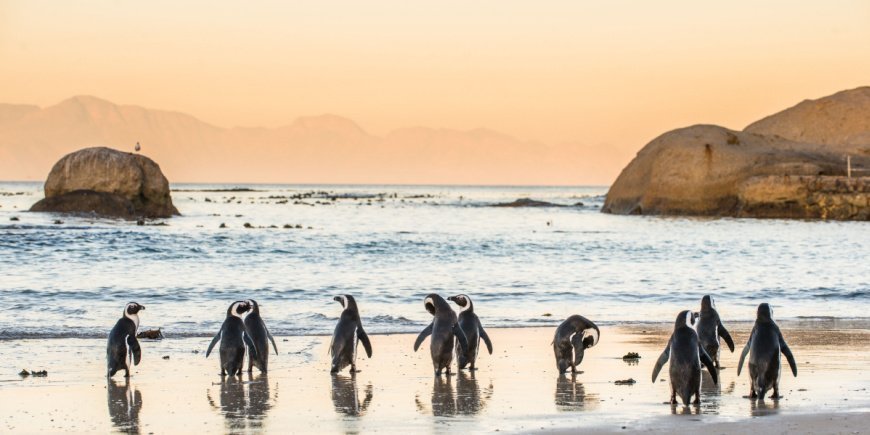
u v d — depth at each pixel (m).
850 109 138.50
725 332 20.09
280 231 75.06
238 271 43.56
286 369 20.50
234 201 167.62
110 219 79.00
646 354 22.41
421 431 14.71
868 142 129.50
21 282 37.75
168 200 88.56
